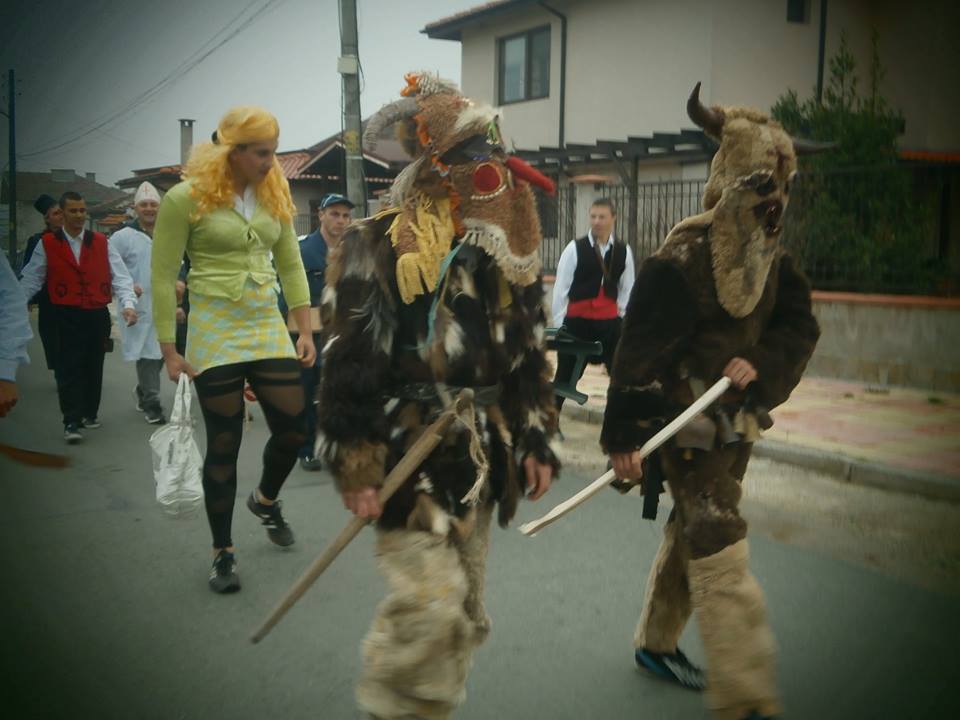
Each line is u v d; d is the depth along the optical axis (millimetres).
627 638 3842
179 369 4324
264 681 3480
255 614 4109
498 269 2688
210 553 4922
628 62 17203
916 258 10781
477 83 21125
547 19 19047
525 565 4723
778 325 3096
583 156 17141
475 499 2615
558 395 7102
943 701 3270
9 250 20812
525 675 3502
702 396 2869
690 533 2889
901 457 6566
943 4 15992
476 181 2574
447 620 2502
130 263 8430
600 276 7609
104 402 9930
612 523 5441
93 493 6109
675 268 2838
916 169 11656
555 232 15070
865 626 3936
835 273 11078
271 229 4434
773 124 2883
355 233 2645
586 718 3176
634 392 2863
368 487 2537
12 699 3301
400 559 2551
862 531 5270
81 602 4242
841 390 9609
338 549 2631
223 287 4297
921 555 4848
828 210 11016
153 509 5742
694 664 3541
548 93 19297
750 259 2824
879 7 16500
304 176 25438
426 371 2648
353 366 2545
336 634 3896
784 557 4816
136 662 3631
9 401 3021
